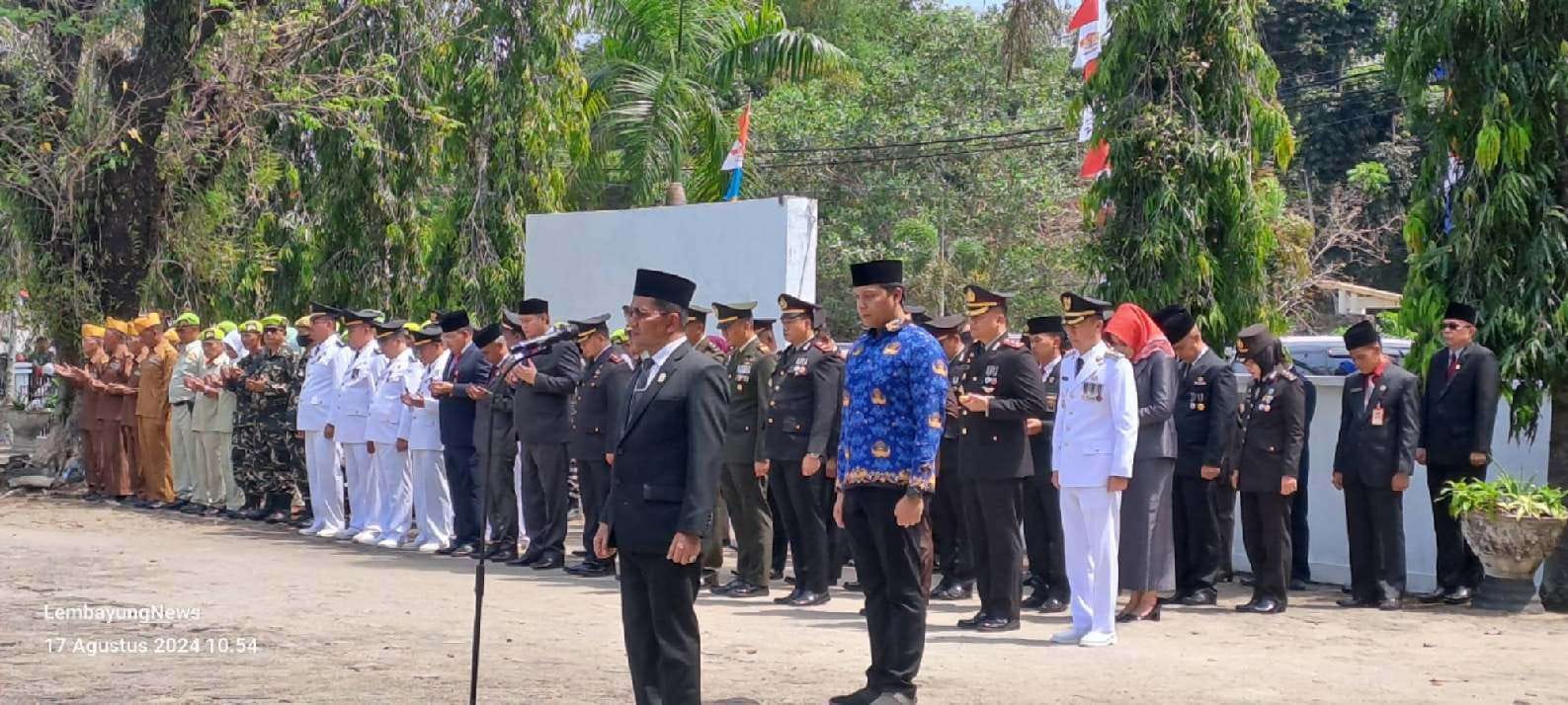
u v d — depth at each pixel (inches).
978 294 397.4
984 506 387.5
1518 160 457.7
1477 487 436.1
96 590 431.2
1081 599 369.7
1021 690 305.4
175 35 748.6
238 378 647.8
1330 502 514.9
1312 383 511.8
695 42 1011.3
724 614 416.8
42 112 752.3
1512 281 463.8
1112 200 559.2
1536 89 459.2
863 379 296.7
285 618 389.7
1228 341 544.1
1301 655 357.7
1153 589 403.9
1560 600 451.2
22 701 290.7
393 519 578.6
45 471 781.9
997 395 388.2
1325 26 1385.3
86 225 772.6
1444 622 416.5
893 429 291.4
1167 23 538.6
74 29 723.4
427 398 561.6
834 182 1245.1
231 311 923.4
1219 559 460.8
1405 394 446.0
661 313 266.5
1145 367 404.2
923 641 291.1
